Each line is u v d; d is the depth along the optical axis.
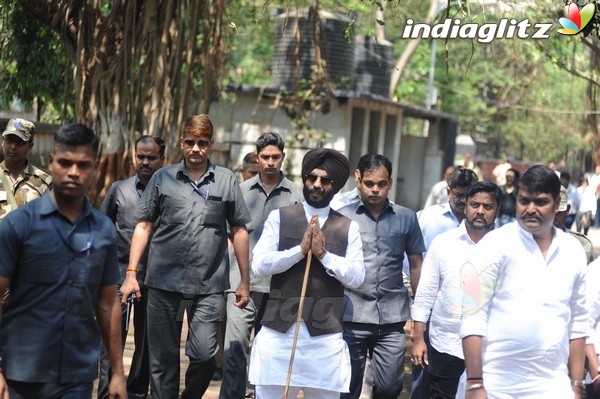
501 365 5.36
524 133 45.16
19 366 4.69
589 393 6.23
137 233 7.06
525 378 5.34
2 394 4.56
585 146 22.58
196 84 15.12
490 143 51.88
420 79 36.75
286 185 8.18
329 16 21.08
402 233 7.10
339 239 6.37
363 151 23.56
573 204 25.77
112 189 7.87
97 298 4.95
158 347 7.10
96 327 4.91
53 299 4.71
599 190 26.75
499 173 27.50
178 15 13.36
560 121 43.84
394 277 7.04
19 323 4.70
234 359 7.59
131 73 13.27
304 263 6.30
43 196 4.76
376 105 23.42
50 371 4.72
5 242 4.64
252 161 9.35
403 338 7.00
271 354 6.24
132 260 6.99
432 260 6.90
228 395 7.53
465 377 5.54
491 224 6.85
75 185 4.65
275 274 6.34
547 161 48.19
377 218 7.08
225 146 21.25
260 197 8.15
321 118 21.58
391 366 6.93
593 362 6.01
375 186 6.98
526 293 5.32
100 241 4.82
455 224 8.09
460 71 37.94
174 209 7.00
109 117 13.27
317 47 13.86
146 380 8.10
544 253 5.38
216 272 7.08
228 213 7.19
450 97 40.50
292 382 6.18
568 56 19.39
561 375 5.39
